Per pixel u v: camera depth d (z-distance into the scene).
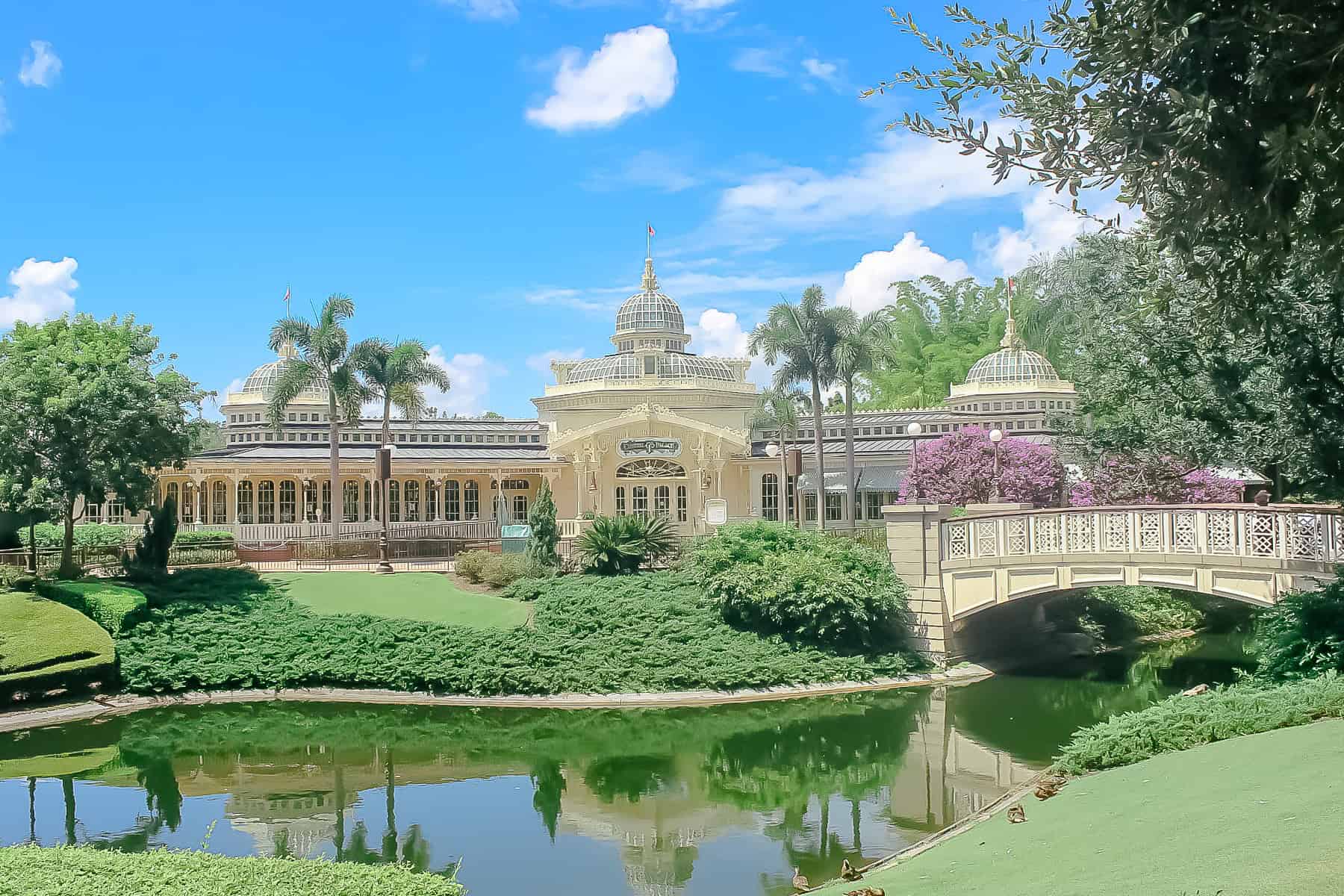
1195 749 12.83
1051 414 38.00
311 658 27.81
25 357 30.94
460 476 52.03
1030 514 26.81
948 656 28.44
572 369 57.59
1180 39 6.16
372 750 21.98
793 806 17.77
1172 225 6.85
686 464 51.28
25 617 26.47
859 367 43.62
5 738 22.73
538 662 27.47
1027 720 23.39
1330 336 16.53
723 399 54.44
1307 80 6.13
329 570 35.56
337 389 42.34
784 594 28.84
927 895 9.20
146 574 31.34
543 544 34.91
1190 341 22.23
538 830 16.69
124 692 26.19
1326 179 6.72
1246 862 7.68
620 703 25.91
